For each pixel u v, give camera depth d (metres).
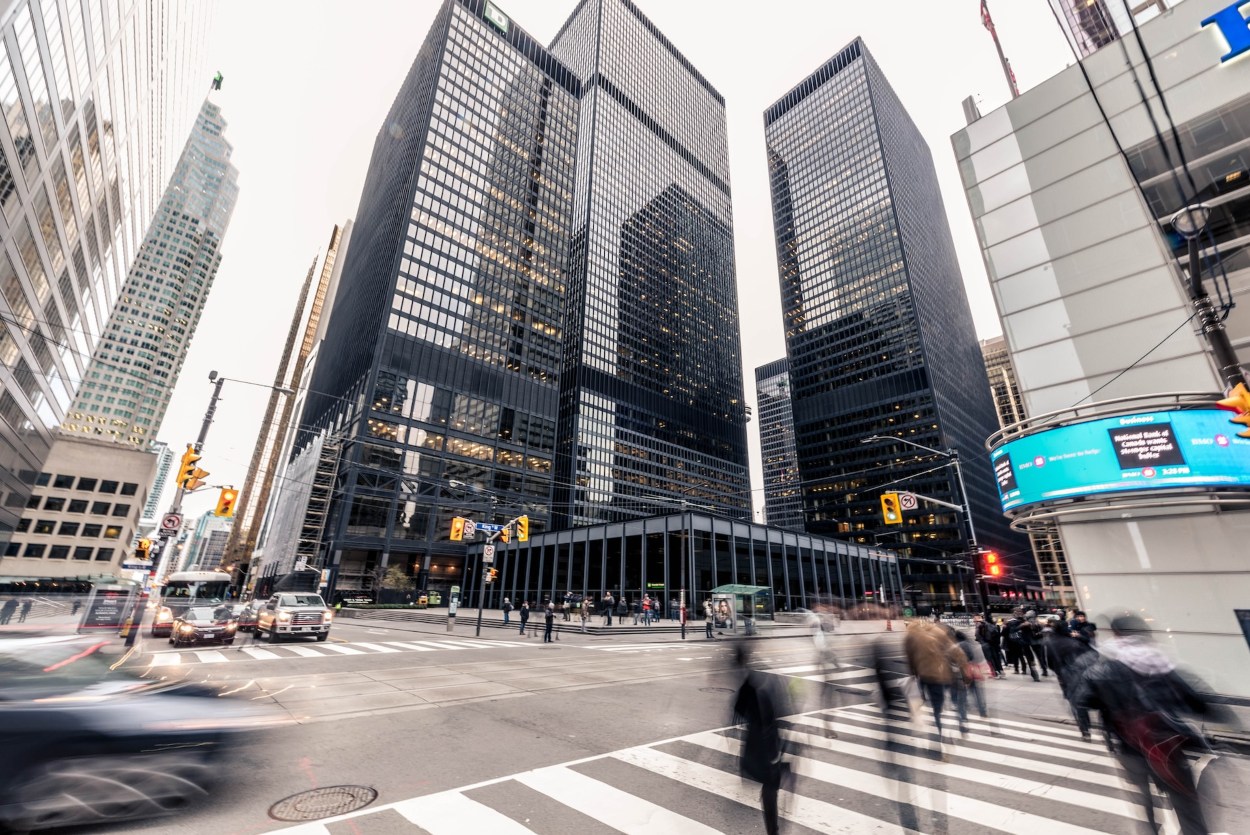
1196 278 7.29
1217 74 12.71
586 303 126.81
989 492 131.88
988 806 5.38
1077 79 15.06
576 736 7.94
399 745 7.27
